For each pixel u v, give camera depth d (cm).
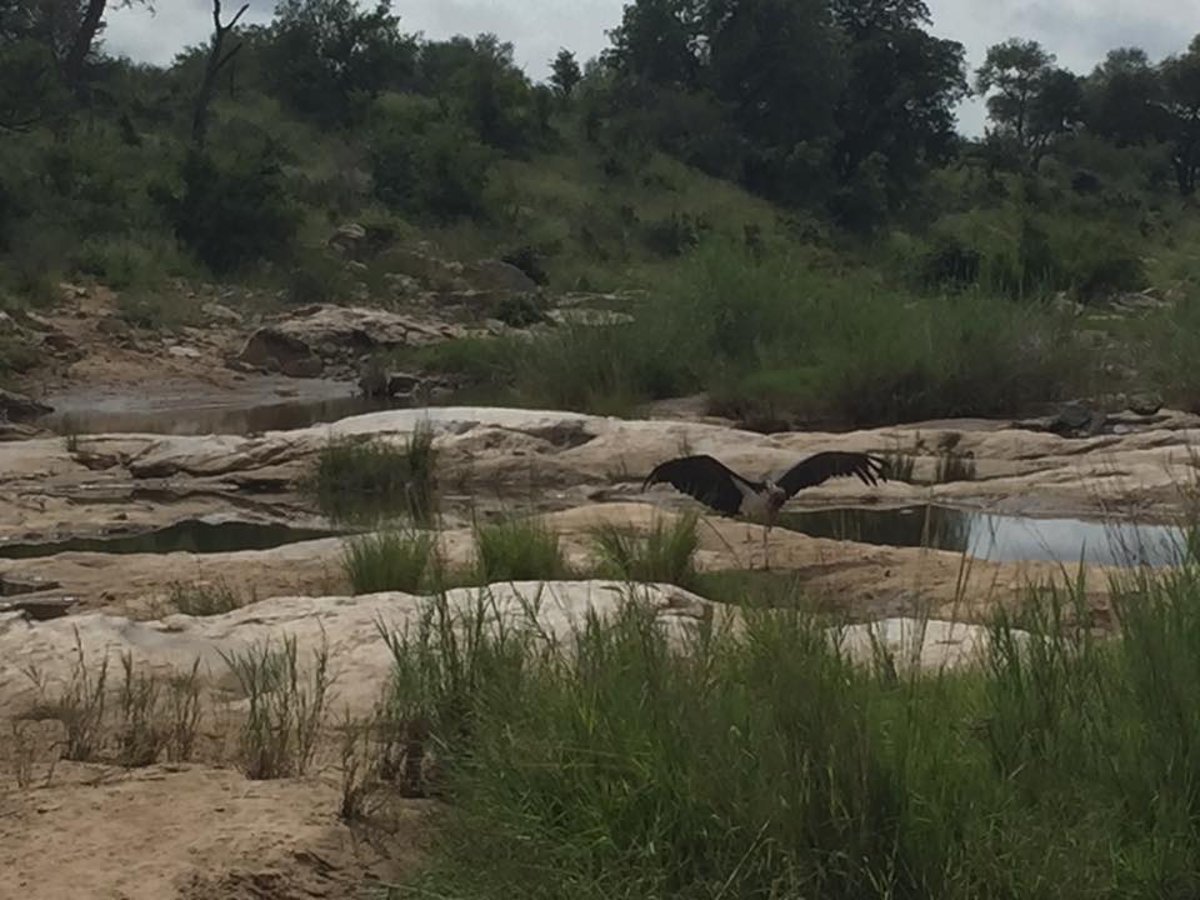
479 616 550
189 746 555
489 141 6272
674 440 1653
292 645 651
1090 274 4141
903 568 988
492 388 2789
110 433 2150
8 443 1752
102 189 4000
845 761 396
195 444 1683
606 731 432
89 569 1037
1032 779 413
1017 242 4181
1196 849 391
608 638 505
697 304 2469
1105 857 389
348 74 6306
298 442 1659
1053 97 10144
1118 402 2153
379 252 4281
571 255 4962
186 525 1384
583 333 2425
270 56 6266
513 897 402
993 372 2158
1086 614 506
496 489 1573
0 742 566
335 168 5309
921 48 8262
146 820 470
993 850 389
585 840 408
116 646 683
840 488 1466
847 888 383
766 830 392
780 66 7825
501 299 3947
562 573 942
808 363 2377
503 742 457
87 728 573
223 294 3606
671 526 1053
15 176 3869
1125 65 10538
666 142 7181
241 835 456
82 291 3316
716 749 414
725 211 6256
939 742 423
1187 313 2458
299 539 1310
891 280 4066
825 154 7481
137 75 6219
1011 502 1388
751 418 2194
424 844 457
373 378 2811
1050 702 446
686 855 404
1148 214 7844
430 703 518
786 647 452
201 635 709
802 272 2625
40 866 432
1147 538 855
